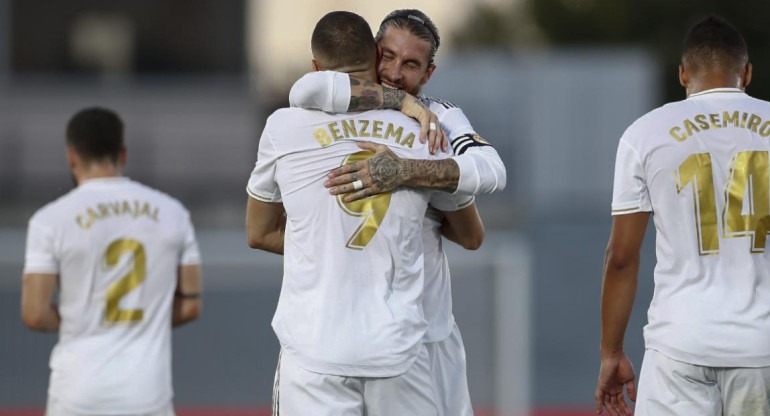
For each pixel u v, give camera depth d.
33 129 81.06
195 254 18.77
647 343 14.67
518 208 80.12
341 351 13.07
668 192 14.33
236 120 83.94
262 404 28.11
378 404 13.33
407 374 13.32
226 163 83.75
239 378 28.06
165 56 85.25
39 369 26.23
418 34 13.77
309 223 13.39
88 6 84.44
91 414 17.67
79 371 17.67
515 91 88.38
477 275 26.33
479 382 26.36
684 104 14.64
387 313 13.17
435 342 14.11
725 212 14.21
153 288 18.16
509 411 26.27
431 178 13.09
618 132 88.44
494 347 26.34
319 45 13.52
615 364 15.14
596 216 87.38
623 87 88.44
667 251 14.43
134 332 18.00
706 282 14.23
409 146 13.35
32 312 17.55
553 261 67.94
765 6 114.25
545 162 88.31
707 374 14.23
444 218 14.29
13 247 26.34
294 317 13.41
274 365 28.00
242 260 26.00
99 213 17.89
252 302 27.08
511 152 87.25
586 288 60.28
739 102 14.58
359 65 13.52
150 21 84.94
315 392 13.21
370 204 13.20
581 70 88.38
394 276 13.36
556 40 124.31
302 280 13.41
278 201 14.18
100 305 17.83
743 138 14.31
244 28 85.19
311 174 13.37
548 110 88.25
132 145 82.94
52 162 81.12
